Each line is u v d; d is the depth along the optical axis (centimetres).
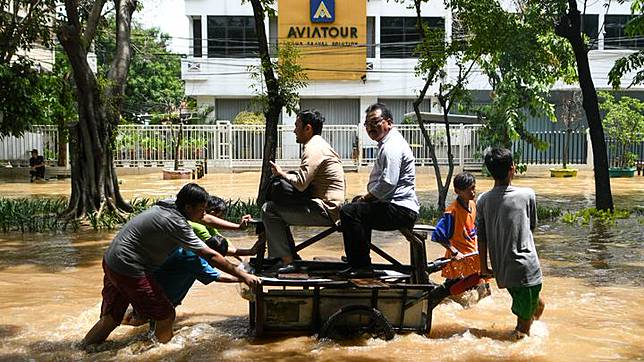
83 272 919
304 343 592
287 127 3044
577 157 3044
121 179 2614
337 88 3562
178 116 3322
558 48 1767
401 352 571
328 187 629
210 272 635
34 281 861
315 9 3450
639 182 2494
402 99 3638
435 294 601
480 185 2370
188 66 3581
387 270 659
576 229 1312
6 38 1491
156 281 597
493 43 1403
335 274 618
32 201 1711
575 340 609
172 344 595
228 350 576
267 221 638
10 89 1797
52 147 2872
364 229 614
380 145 621
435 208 1606
